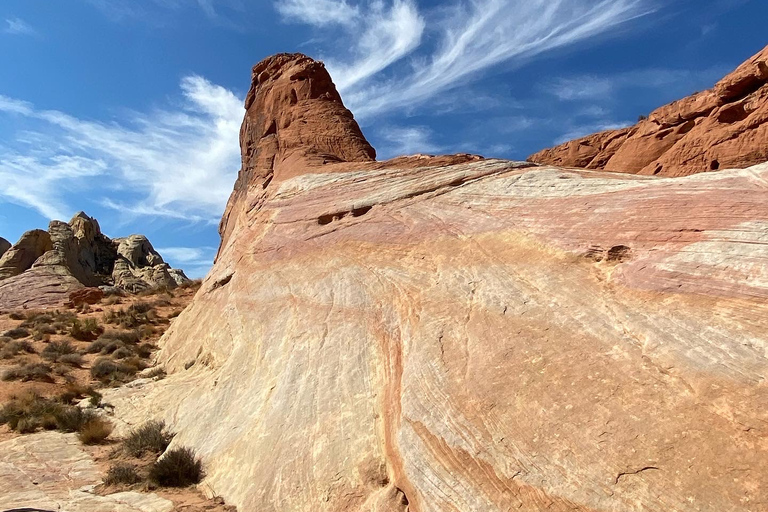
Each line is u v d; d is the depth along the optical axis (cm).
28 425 1741
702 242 848
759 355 678
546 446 738
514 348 899
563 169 1370
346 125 2284
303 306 1410
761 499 569
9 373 2323
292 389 1184
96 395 1919
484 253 1161
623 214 1007
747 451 610
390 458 911
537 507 694
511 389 836
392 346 1111
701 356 720
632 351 782
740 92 3272
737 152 3030
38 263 6316
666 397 705
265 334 1452
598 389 762
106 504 1123
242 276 1791
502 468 752
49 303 5456
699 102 3538
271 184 2138
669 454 648
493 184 1362
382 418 990
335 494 908
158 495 1140
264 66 2923
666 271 851
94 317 3856
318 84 2519
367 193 1603
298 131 2306
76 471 1358
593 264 977
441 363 955
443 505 777
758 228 800
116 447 1512
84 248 7625
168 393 1700
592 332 846
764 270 747
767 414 621
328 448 993
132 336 3064
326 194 1733
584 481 679
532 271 1035
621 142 4269
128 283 6869
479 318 1003
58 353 2759
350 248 1461
